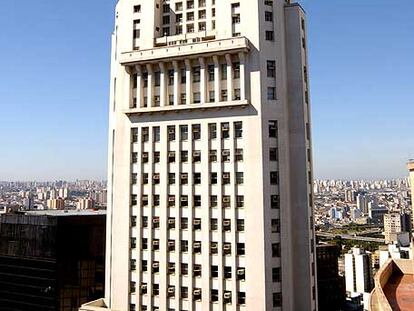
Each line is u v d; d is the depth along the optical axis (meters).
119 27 70.00
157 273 62.72
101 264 84.06
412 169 50.88
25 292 81.75
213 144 61.72
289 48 64.75
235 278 58.03
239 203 59.44
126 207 65.50
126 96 67.25
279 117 61.06
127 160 66.38
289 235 59.97
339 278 132.62
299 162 62.53
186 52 62.62
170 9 69.06
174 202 62.88
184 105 62.97
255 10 61.75
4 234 85.75
